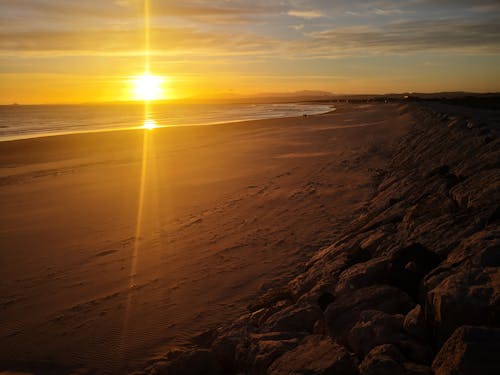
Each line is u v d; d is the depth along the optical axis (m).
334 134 29.86
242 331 4.86
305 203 11.16
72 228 10.38
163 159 21.41
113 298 6.57
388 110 60.69
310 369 3.48
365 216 8.88
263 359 3.96
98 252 8.66
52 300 6.64
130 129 42.78
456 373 2.74
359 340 3.80
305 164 17.36
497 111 35.53
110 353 5.18
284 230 9.13
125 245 8.98
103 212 11.71
